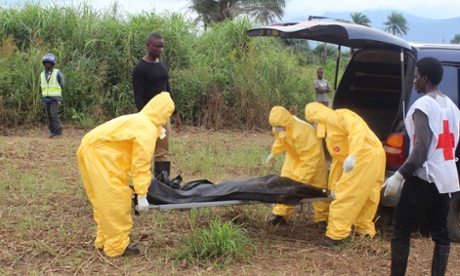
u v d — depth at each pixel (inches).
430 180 172.2
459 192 227.8
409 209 176.7
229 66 539.2
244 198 215.5
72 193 277.7
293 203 223.0
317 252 214.2
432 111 169.3
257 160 366.3
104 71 501.0
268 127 515.8
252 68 532.4
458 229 232.5
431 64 175.8
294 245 221.8
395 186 169.3
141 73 261.6
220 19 1054.4
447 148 172.4
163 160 271.3
